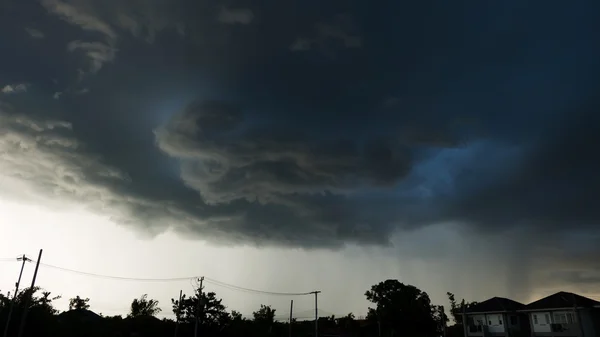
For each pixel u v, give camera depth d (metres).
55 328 54.19
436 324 80.50
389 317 79.44
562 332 51.28
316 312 73.25
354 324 90.06
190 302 65.06
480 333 60.84
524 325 58.84
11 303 49.12
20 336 45.97
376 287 83.44
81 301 81.38
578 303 51.00
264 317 85.12
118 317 73.06
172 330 63.44
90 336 57.25
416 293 82.19
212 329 64.25
